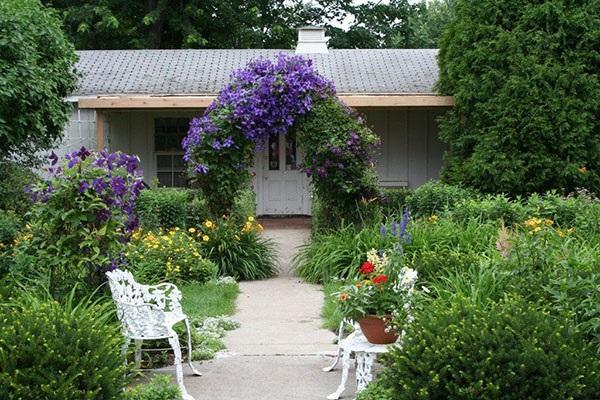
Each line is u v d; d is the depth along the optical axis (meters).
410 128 17.06
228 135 10.77
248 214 12.80
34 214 6.66
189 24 25.75
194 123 11.02
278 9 28.78
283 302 9.23
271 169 17.73
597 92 12.80
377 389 5.02
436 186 12.84
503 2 13.26
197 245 10.50
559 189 13.02
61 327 4.50
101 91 15.77
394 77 16.66
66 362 4.22
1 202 10.91
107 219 6.67
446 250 9.04
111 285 5.93
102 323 5.74
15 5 11.48
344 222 11.20
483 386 4.19
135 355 6.05
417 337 4.62
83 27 23.95
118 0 25.42
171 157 17.20
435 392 4.30
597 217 10.14
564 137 12.78
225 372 6.20
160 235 10.55
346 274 10.05
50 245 6.61
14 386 3.99
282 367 6.34
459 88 13.68
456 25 14.09
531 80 12.84
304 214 17.75
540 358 4.19
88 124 16.09
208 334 7.31
